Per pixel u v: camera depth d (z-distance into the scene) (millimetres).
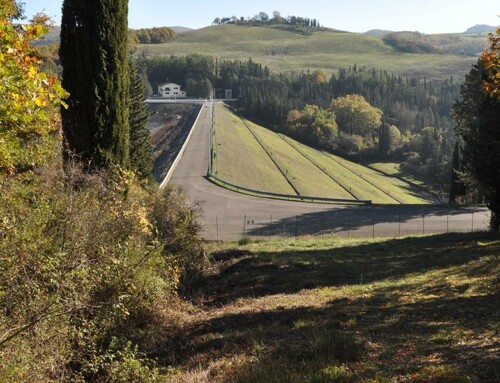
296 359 7418
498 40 17016
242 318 10664
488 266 15062
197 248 16359
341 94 166875
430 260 18062
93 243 8164
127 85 14812
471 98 39156
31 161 9812
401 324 9203
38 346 5938
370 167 113875
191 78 175250
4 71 5941
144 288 10062
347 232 32531
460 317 9492
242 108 145875
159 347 9078
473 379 5961
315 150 115812
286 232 32312
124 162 14711
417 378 6039
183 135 78062
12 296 6035
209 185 46875
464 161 34938
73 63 13820
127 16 14641
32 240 6938
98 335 7789
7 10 7926
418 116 149625
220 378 6945
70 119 13875
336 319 9797
